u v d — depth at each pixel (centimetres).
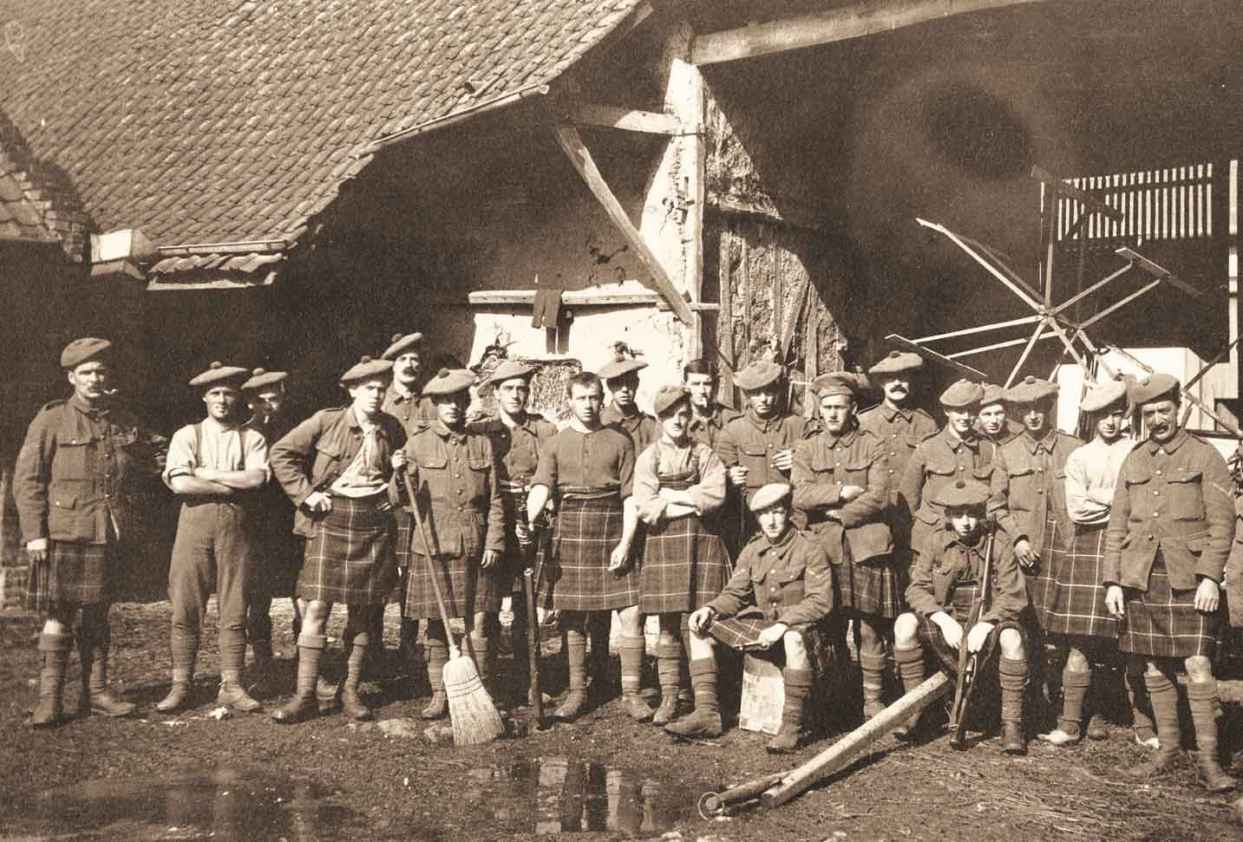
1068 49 928
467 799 544
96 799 539
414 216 1006
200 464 693
